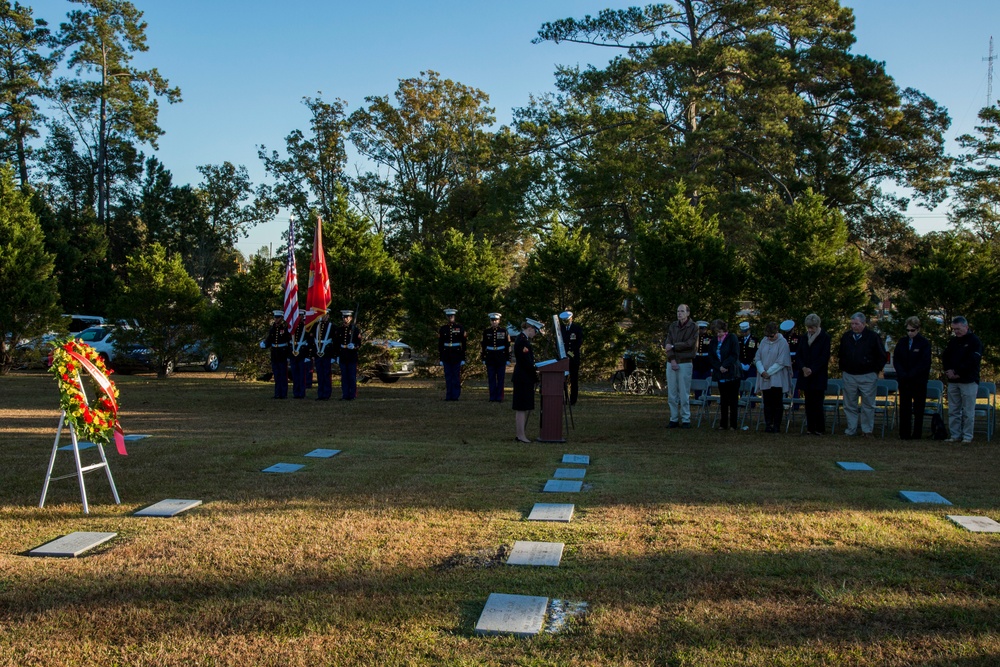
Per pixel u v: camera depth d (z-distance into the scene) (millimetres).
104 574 5004
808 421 12242
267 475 8219
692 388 13859
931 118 35688
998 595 4590
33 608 4469
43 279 24531
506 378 25906
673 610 4375
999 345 18375
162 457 9328
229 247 57406
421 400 17812
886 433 12406
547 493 7328
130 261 25469
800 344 12281
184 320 25438
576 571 5039
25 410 14469
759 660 3766
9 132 48219
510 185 33719
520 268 43375
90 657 3859
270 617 4320
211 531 5977
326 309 18156
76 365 6809
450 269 23594
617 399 18766
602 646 3939
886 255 38156
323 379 17953
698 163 30312
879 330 19875
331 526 6125
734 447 10531
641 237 20750
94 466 6828
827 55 33000
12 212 24688
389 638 4059
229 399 17578
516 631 4105
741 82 32438
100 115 49875
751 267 21078
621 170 29812
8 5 45531
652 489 7531
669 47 29469
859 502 6926
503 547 5582
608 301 20672
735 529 6000
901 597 4539
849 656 3801
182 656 3859
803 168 36062
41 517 6418
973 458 9562
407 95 44969
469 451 9961
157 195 52812
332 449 10000
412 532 5965
